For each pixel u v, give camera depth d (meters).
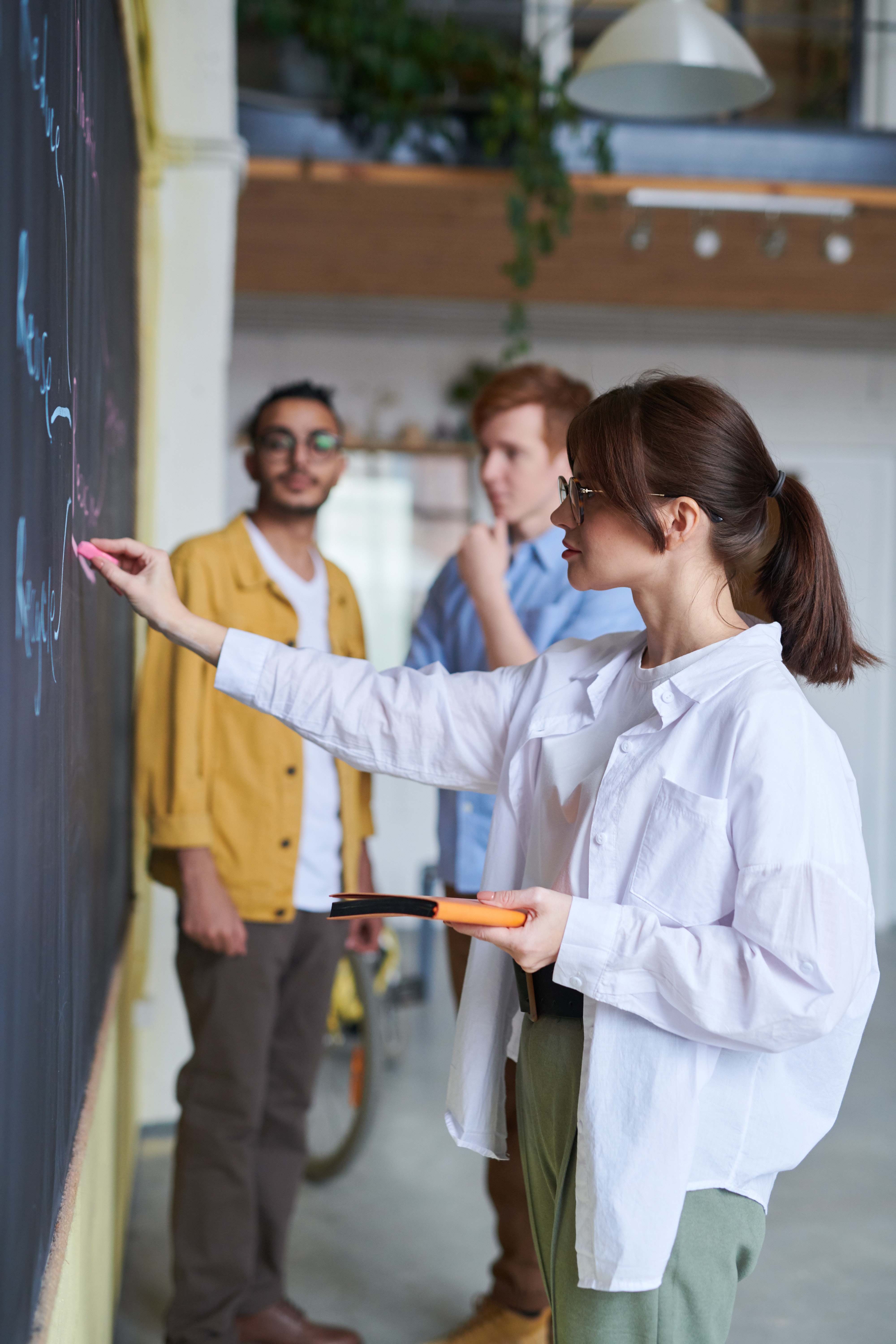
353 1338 2.15
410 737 1.34
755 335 6.16
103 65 1.36
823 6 4.65
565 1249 1.12
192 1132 1.99
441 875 2.10
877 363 6.25
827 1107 1.15
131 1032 2.57
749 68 2.88
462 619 2.15
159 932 3.07
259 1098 2.01
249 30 3.82
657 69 3.10
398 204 4.59
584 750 1.22
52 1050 0.93
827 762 1.07
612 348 6.11
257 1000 2.00
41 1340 0.83
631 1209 1.04
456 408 6.01
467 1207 2.78
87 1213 1.37
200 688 1.94
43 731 0.84
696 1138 1.08
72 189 1.00
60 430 0.92
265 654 1.35
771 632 1.15
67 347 0.97
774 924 1.00
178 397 3.22
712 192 4.07
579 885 1.13
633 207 4.55
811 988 1.01
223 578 2.02
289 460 2.08
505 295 5.80
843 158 4.05
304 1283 2.39
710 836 1.05
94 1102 1.36
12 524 0.67
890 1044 4.17
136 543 1.30
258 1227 2.14
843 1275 2.51
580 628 1.94
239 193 4.43
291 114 3.77
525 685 1.32
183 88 3.17
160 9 2.80
